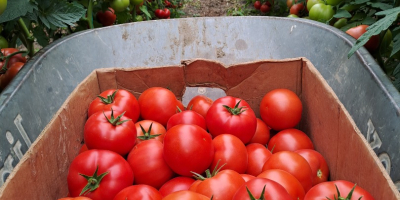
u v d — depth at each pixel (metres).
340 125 1.25
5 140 1.20
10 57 1.94
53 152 1.21
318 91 1.44
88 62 1.95
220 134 1.37
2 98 1.28
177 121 1.39
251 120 1.40
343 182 1.05
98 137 1.23
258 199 0.86
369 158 1.04
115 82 1.64
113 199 1.08
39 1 1.90
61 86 1.67
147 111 1.54
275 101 1.53
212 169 1.26
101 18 3.00
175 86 1.71
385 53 2.38
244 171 1.31
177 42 2.31
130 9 3.92
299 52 1.98
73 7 1.94
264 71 1.64
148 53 2.25
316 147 1.52
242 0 6.70
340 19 2.63
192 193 0.93
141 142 1.29
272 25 2.18
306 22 1.97
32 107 1.41
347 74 1.52
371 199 0.99
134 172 1.23
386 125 1.18
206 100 1.66
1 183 1.14
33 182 1.07
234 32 2.30
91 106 1.46
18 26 2.31
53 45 1.74
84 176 1.10
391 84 1.25
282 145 1.49
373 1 2.19
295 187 1.06
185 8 6.50
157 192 1.08
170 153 1.17
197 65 1.66
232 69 1.63
